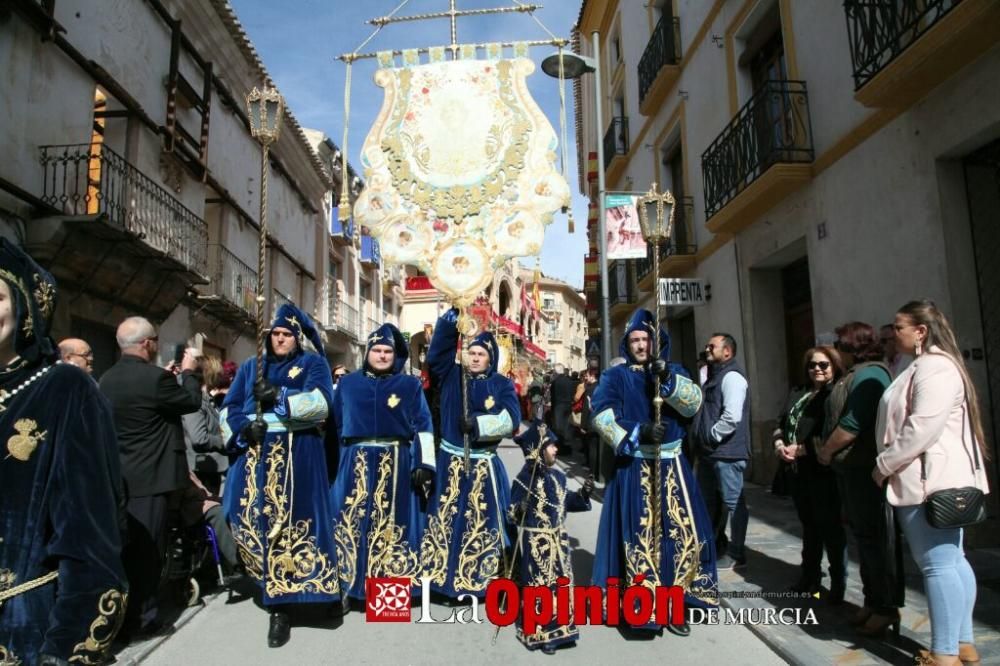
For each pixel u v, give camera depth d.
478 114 5.20
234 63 14.70
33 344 2.08
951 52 5.25
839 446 3.75
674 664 3.61
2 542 1.91
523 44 5.31
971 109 5.42
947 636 3.05
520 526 4.01
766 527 6.71
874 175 6.64
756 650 3.78
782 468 5.38
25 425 1.97
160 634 4.10
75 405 2.04
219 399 6.30
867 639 3.74
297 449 4.25
